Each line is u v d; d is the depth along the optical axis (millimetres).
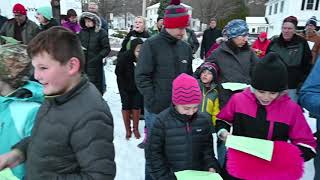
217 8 39781
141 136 5191
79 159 1389
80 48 1479
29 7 8438
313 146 2221
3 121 1842
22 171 1774
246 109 2287
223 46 3611
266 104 2229
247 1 62219
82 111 1397
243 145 2074
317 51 6109
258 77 2143
